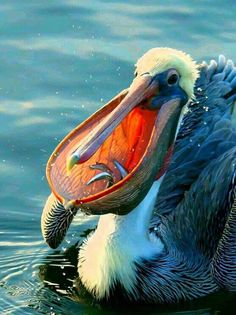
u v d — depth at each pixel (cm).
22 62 1292
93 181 919
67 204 893
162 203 1039
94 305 982
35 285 1010
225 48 1316
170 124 938
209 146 1068
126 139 945
